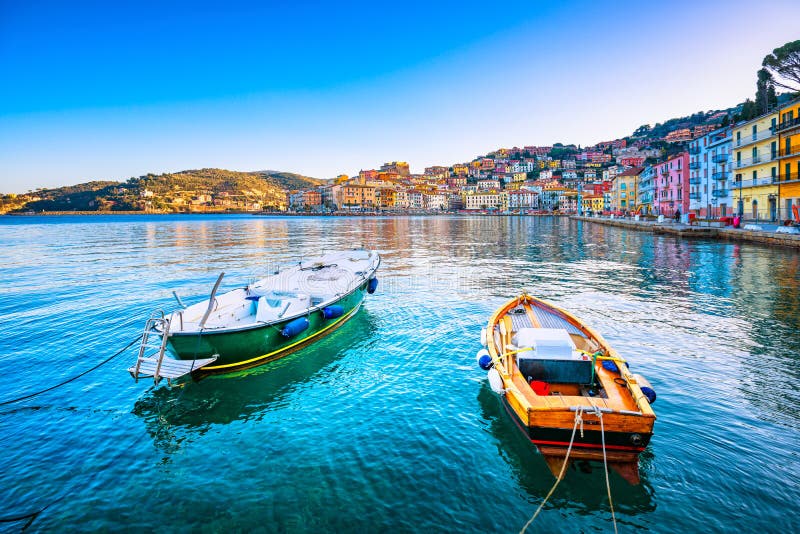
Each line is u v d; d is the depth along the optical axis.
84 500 7.39
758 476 7.55
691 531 6.48
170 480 7.88
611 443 7.74
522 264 34.62
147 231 90.31
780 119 50.12
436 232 83.69
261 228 102.50
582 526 6.64
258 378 12.20
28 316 18.62
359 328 16.67
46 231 91.12
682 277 25.97
